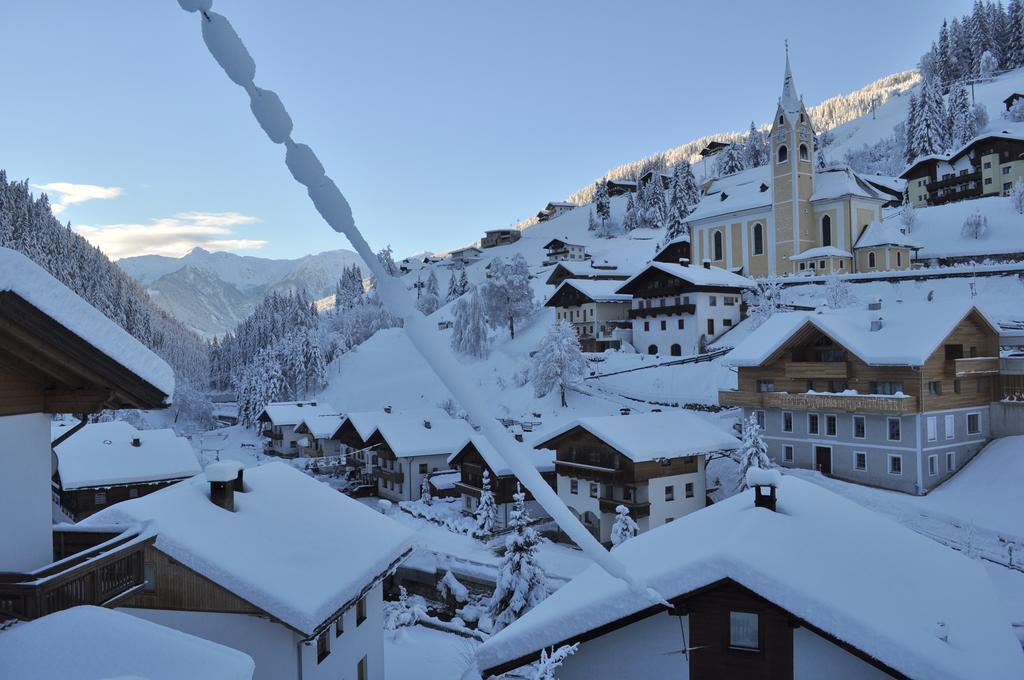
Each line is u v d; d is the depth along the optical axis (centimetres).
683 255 11188
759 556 1174
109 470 4038
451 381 129
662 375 6881
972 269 6838
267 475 2208
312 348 11938
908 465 4038
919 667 1016
